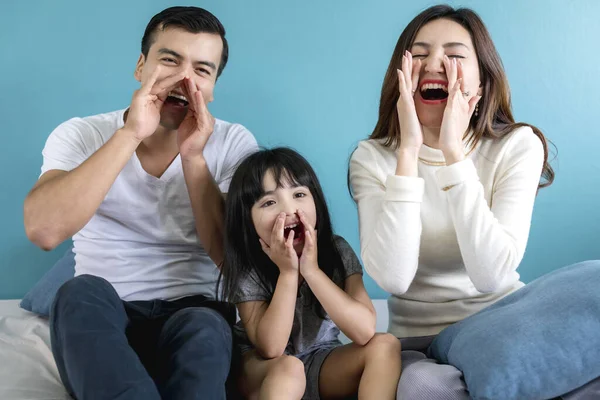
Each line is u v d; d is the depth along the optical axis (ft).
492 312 4.26
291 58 7.16
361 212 4.83
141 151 4.76
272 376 3.98
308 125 7.20
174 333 3.82
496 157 4.82
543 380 3.64
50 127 7.11
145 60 4.82
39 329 5.20
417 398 3.81
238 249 4.65
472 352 3.89
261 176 4.58
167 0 7.09
